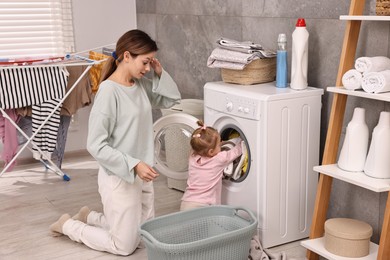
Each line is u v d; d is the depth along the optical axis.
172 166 3.61
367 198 2.86
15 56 4.36
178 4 4.12
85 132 4.74
